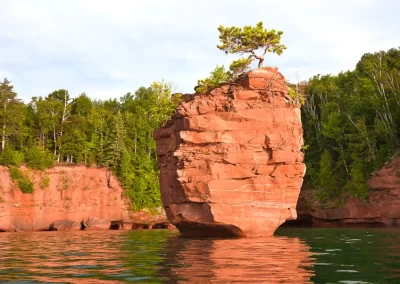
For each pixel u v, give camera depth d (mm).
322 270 12695
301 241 24281
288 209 28219
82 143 70250
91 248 22250
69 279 11664
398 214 47969
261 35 32969
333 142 62469
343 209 53875
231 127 27906
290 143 28219
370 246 20828
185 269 13016
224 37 33844
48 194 62281
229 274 11961
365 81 60344
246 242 23312
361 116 58969
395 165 49438
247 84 28938
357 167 53594
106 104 96750
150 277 11719
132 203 67812
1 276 12297
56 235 40000
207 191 26906
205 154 27688
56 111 75062
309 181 60625
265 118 28188
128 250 20453
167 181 31312
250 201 27297
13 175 59750
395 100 56781
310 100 67125
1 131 64625
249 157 27484
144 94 97625
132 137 77875
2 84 66562
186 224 29406
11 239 32875
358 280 11086
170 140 31219
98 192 66625
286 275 11797
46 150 68500
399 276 11711
